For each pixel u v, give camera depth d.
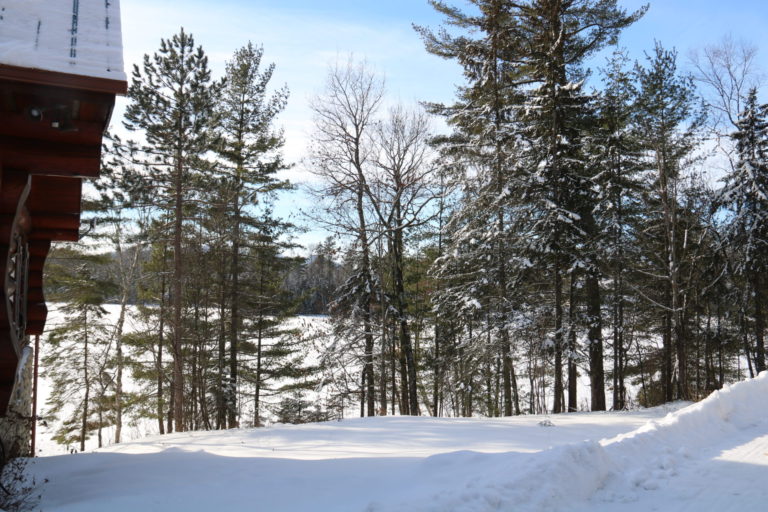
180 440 11.43
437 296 24.95
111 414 26.53
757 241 21.53
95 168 5.64
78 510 4.99
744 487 5.20
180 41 18.39
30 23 5.15
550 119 20.05
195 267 20.20
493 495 4.50
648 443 6.76
